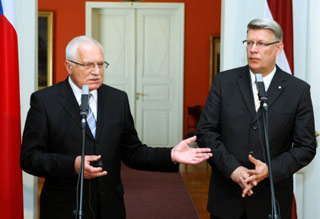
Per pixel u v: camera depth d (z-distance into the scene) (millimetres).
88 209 1973
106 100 2100
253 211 2152
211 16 8102
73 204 1974
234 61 3137
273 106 2201
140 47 8141
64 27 7938
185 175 6340
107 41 8094
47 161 1898
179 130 8242
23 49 2979
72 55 1936
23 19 2971
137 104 8227
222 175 2119
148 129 8273
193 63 8172
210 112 2299
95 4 7918
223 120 2264
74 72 1948
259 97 1821
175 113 8258
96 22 8078
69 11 7926
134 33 8055
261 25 2129
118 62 8117
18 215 2408
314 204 3035
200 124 2307
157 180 5988
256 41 2145
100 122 2041
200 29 8117
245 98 2232
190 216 4340
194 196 5141
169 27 8141
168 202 4859
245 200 2158
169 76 8203
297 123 2207
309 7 2949
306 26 3023
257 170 1999
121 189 2086
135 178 6094
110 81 8125
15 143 2385
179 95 8180
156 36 8141
